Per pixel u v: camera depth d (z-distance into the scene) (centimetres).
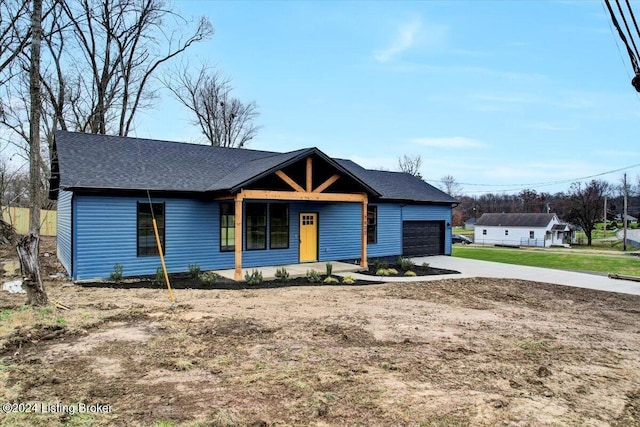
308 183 1367
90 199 1163
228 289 1115
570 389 475
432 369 525
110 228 1195
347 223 1742
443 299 1041
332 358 555
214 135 3578
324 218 1664
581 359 586
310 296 1022
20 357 523
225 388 448
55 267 1479
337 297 1018
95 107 2403
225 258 1413
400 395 442
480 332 719
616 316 930
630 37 556
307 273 1359
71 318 706
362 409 406
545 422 391
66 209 1370
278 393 438
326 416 389
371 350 595
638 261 2353
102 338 611
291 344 612
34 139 809
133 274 1235
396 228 1936
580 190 5622
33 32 821
